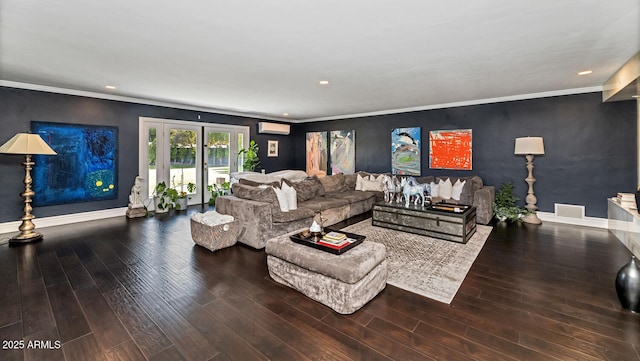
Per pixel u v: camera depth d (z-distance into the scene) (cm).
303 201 475
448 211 389
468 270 280
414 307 214
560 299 224
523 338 177
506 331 184
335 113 704
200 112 639
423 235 400
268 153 786
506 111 511
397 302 222
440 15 210
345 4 194
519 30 236
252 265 296
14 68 345
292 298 229
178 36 248
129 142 532
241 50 282
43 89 434
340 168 751
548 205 482
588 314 203
